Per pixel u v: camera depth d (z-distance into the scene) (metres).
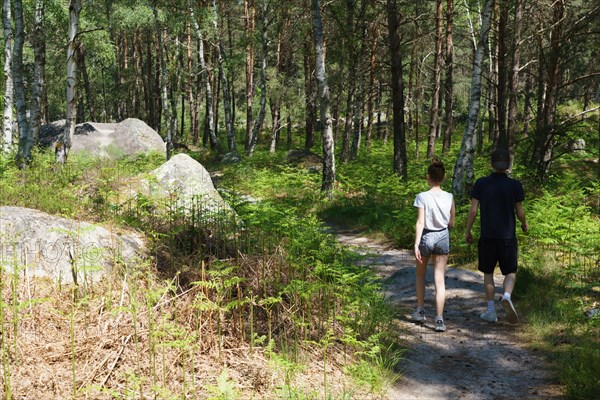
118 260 5.41
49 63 37.72
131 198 8.30
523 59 25.30
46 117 41.94
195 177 9.41
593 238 8.41
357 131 27.34
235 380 4.16
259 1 29.27
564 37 17.14
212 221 7.45
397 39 17.61
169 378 4.03
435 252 6.04
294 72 33.44
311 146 34.06
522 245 9.23
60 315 4.56
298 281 5.41
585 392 4.29
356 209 13.49
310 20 25.03
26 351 4.03
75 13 13.84
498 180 6.16
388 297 7.16
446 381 4.78
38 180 10.28
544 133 16.69
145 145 23.78
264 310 5.39
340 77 24.27
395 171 17.70
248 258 6.28
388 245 10.53
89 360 4.06
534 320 6.04
